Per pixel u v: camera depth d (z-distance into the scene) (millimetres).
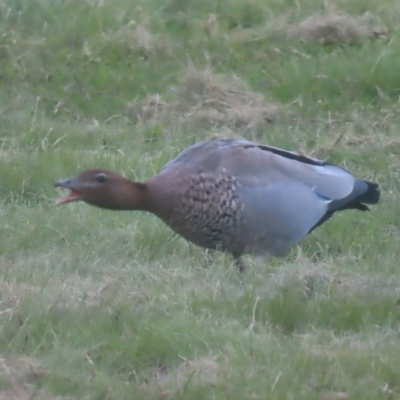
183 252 11156
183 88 15547
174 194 9852
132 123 15117
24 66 16266
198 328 8906
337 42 17094
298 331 9258
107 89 16016
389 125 14766
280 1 18484
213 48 17109
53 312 9242
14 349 8664
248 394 8016
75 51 16844
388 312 9531
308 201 10508
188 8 18297
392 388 8305
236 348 8664
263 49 17031
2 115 14859
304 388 8164
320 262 10930
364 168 13477
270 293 9727
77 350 8586
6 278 10008
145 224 11672
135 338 8812
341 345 8828
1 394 8008
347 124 14766
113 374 8430
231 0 18406
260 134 14555
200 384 8094
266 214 10211
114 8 18016
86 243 11172
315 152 13773
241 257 10500
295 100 15328
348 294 9812
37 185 12789
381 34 17203
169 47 17016
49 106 15562
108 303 9469
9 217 11820
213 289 9805
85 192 9664
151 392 8039
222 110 15125
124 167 13195
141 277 10242
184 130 14703
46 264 10445
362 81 15828
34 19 17578
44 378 8211
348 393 8125
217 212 10008
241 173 10117
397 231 12062
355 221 12094
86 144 14297
